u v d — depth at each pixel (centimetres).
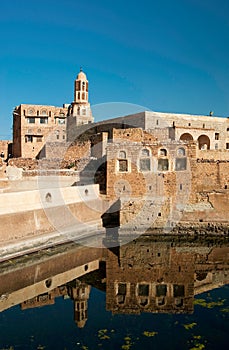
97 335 1650
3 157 8744
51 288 2356
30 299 2164
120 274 2634
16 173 5231
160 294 2206
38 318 1872
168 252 3228
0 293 2258
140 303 2077
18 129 7888
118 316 1888
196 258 3041
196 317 1848
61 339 1616
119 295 2212
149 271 2694
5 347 1537
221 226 3756
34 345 1554
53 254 3008
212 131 5922
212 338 1603
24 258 2770
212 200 3859
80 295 2209
